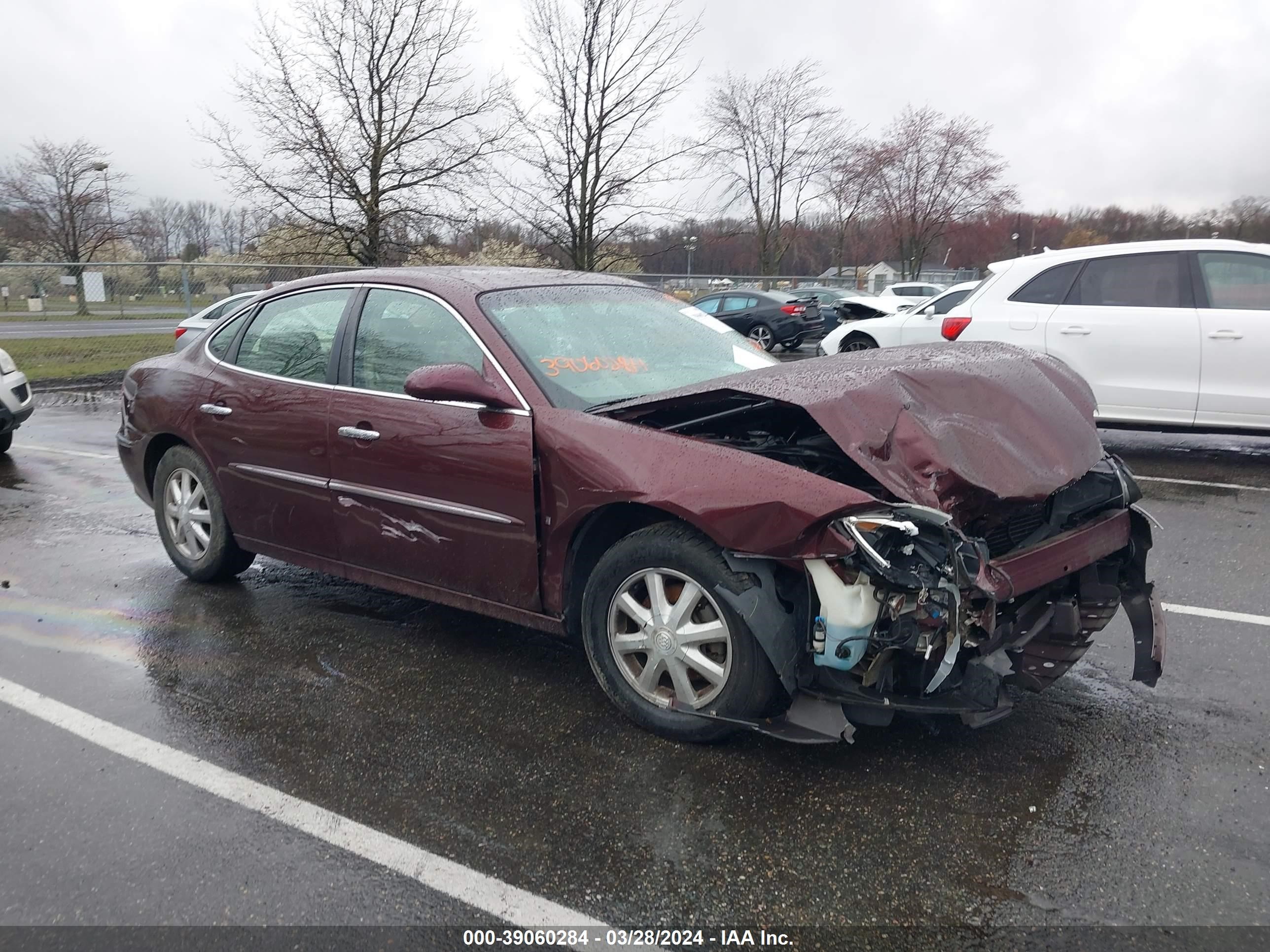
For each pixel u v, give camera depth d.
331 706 3.49
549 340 3.66
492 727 3.31
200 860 2.58
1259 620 4.23
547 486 3.26
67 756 3.15
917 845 2.60
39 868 2.55
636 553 3.10
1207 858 2.53
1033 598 3.23
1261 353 7.08
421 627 4.27
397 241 16.88
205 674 3.79
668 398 3.12
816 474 2.96
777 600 2.83
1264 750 3.09
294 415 4.08
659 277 23.91
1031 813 2.74
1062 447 3.11
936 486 2.76
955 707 2.77
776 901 2.39
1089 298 7.71
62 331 15.67
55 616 4.45
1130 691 3.54
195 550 4.80
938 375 3.16
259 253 18.59
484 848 2.62
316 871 2.53
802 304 21.02
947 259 41.03
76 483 7.43
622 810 2.79
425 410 3.62
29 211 35.81
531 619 3.47
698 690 3.09
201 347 4.77
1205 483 6.97
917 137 35.25
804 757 3.06
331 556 4.09
